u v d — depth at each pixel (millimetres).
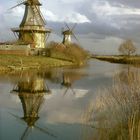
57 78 38781
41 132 13711
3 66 47406
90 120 12516
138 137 9023
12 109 19109
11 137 12906
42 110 18688
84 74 44562
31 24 70312
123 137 9789
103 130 10438
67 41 81250
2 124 15281
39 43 71125
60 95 24922
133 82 12086
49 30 72875
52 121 15695
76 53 72500
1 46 66062
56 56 71375
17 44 66500
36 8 71375
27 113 17875
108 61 99812
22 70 47688
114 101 12602
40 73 44531
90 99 22062
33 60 59312
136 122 9844
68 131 13617
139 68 12141
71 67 59750
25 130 14156
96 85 30797
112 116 11523
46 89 28641
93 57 136375
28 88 29078
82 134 11695
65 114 17281
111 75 42438
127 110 11508
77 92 26250
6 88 28641
